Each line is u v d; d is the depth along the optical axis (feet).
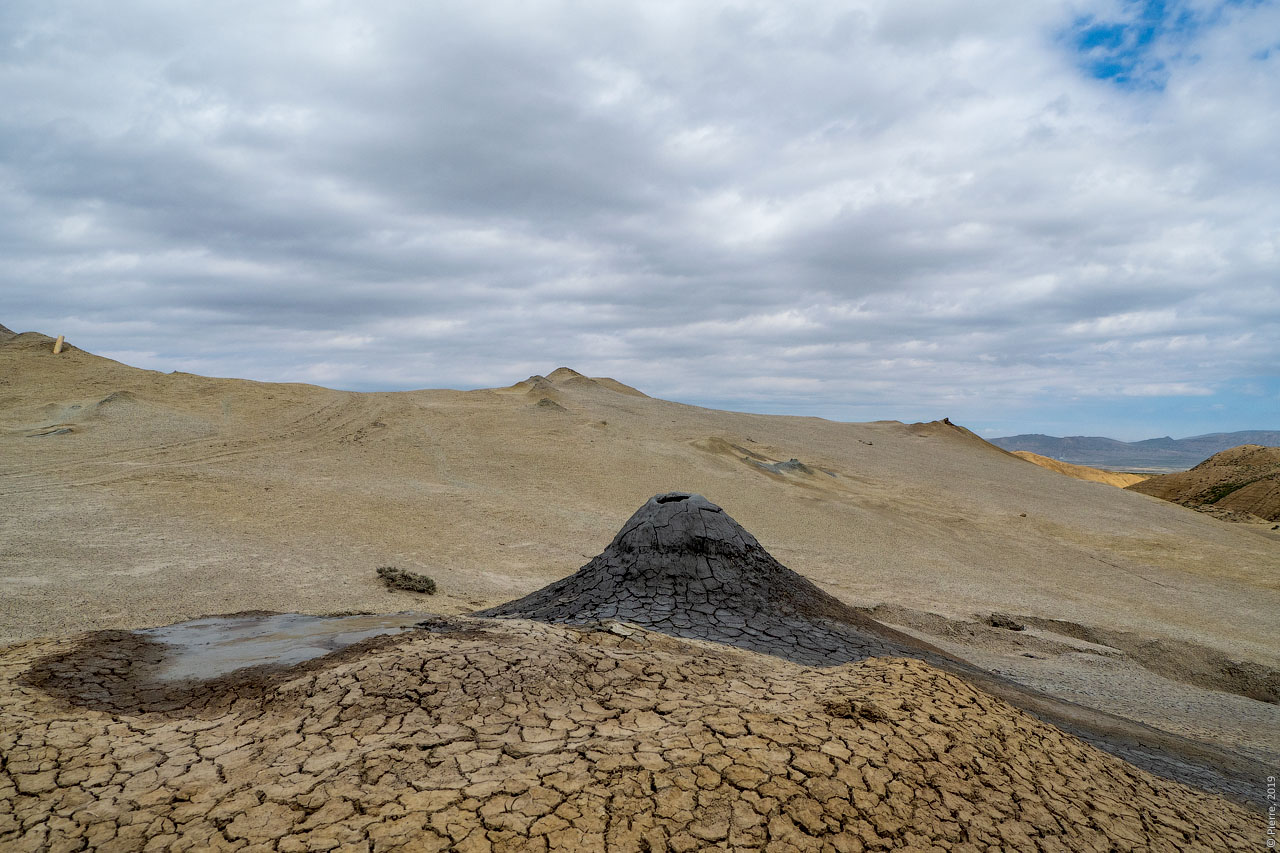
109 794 11.77
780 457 145.18
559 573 54.85
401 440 109.60
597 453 114.32
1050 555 94.12
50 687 17.19
